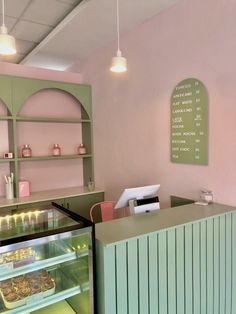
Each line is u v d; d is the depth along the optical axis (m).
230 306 1.87
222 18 1.90
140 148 2.76
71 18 2.45
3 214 1.57
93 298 1.31
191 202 2.21
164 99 2.42
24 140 3.34
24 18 2.54
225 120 1.92
